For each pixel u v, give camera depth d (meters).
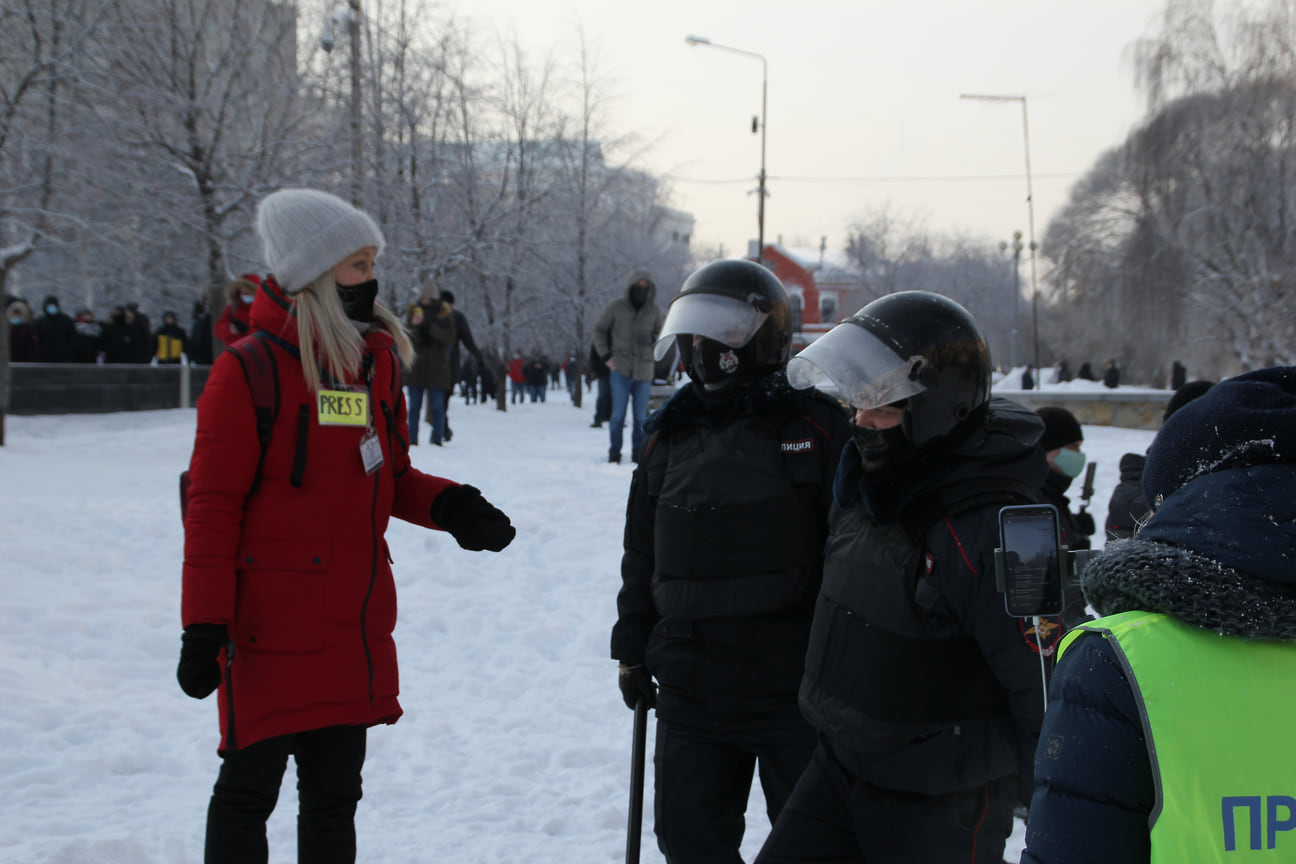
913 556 2.12
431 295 12.78
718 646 2.77
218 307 18.47
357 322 2.71
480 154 24.16
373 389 2.73
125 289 24.12
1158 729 1.20
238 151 17.94
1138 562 1.26
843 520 2.35
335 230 2.58
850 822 2.31
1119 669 1.25
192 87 17.30
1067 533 4.32
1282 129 25.83
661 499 2.89
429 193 22.33
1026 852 1.29
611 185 27.80
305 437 2.53
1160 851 1.18
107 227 16.77
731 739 2.79
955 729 2.12
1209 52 26.33
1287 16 25.89
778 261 69.50
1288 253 25.73
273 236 2.57
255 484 2.52
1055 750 1.28
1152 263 27.50
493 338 24.92
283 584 2.50
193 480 2.45
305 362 2.53
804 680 2.38
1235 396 1.29
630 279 11.19
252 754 2.50
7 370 12.41
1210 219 26.16
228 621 2.40
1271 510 1.23
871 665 2.17
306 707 2.49
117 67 16.44
